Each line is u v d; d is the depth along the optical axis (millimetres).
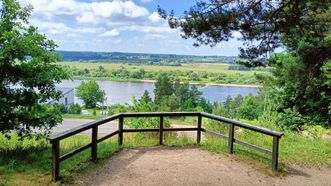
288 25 6902
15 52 6938
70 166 6160
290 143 9070
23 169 5797
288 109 12688
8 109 6855
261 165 6883
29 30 7398
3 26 7125
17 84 7191
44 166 6004
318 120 13102
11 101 7129
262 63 7641
